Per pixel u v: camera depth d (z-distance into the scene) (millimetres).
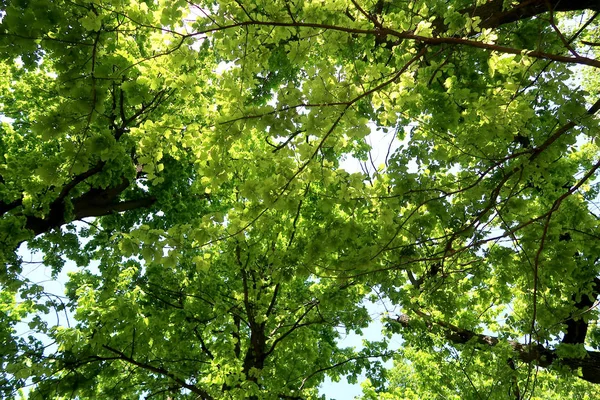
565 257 3965
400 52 4469
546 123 3883
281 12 3332
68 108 2922
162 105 7855
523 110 3379
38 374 5609
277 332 8398
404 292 5520
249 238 6258
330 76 3029
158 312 7410
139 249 3248
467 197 4012
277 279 5027
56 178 3229
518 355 6496
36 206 6336
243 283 7652
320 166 3393
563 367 5793
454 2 4418
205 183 4059
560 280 4637
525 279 4621
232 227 3670
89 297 6344
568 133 3461
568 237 5031
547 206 4879
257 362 7875
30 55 2986
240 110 3182
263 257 7680
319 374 8758
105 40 2967
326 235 4062
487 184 4242
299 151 3168
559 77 3096
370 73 3291
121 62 3080
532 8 3896
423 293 5523
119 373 7316
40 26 2719
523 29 3838
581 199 4727
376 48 4531
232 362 6773
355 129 3023
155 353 7352
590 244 4211
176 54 3314
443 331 7840
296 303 8109
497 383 6324
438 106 3777
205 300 7984
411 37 2854
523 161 3580
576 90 3047
